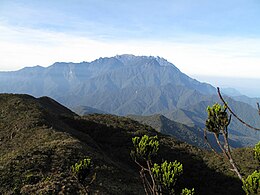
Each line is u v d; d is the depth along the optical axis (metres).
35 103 72.38
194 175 61.84
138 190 35.91
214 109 5.18
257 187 4.53
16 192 27.20
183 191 5.97
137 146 6.86
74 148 40.66
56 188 27.70
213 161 67.94
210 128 5.15
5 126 54.97
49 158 35.69
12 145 46.62
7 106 65.38
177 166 6.16
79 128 81.50
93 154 42.25
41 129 51.44
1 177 30.11
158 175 6.23
